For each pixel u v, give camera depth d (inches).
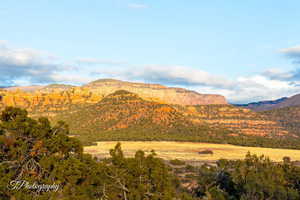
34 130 511.8
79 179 526.9
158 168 639.1
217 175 1485.0
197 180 1579.7
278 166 1429.6
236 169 1456.7
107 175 573.6
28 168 505.4
